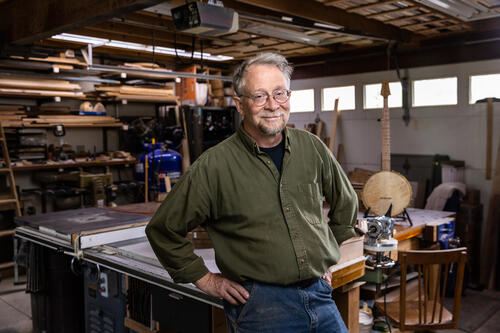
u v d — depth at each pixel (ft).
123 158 22.36
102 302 10.34
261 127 5.08
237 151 5.23
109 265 9.00
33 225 11.00
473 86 19.25
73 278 11.35
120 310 9.87
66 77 19.34
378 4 14.53
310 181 5.37
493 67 18.43
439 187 18.29
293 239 5.06
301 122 26.08
